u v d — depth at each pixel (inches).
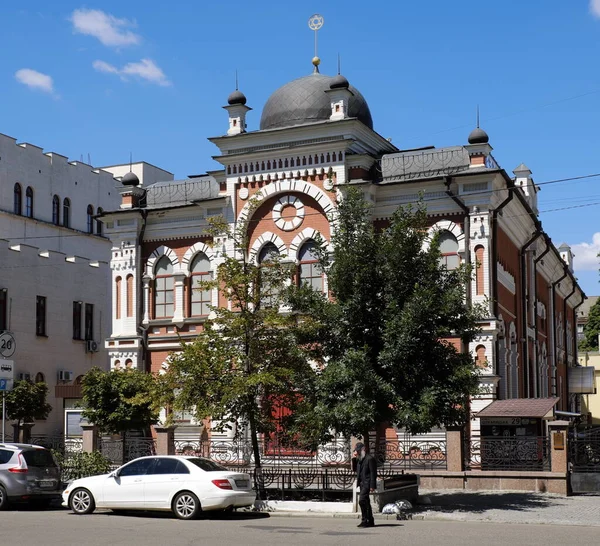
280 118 1449.3
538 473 1046.4
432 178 1293.1
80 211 2469.2
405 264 968.3
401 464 1123.9
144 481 871.1
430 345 946.7
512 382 1434.5
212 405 994.1
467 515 874.1
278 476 986.7
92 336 2106.3
